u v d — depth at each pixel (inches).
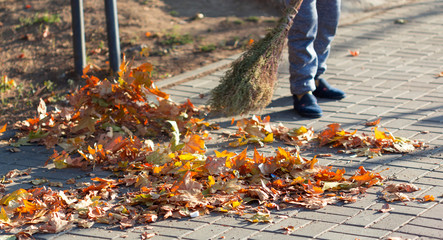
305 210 150.9
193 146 181.0
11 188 168.1
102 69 272.7
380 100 233.8
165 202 153.3
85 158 183.6
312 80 221.5
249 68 209.2
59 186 168.7
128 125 212.4
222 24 341.7
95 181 171.6
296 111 225.0
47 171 180.5
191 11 365.4
